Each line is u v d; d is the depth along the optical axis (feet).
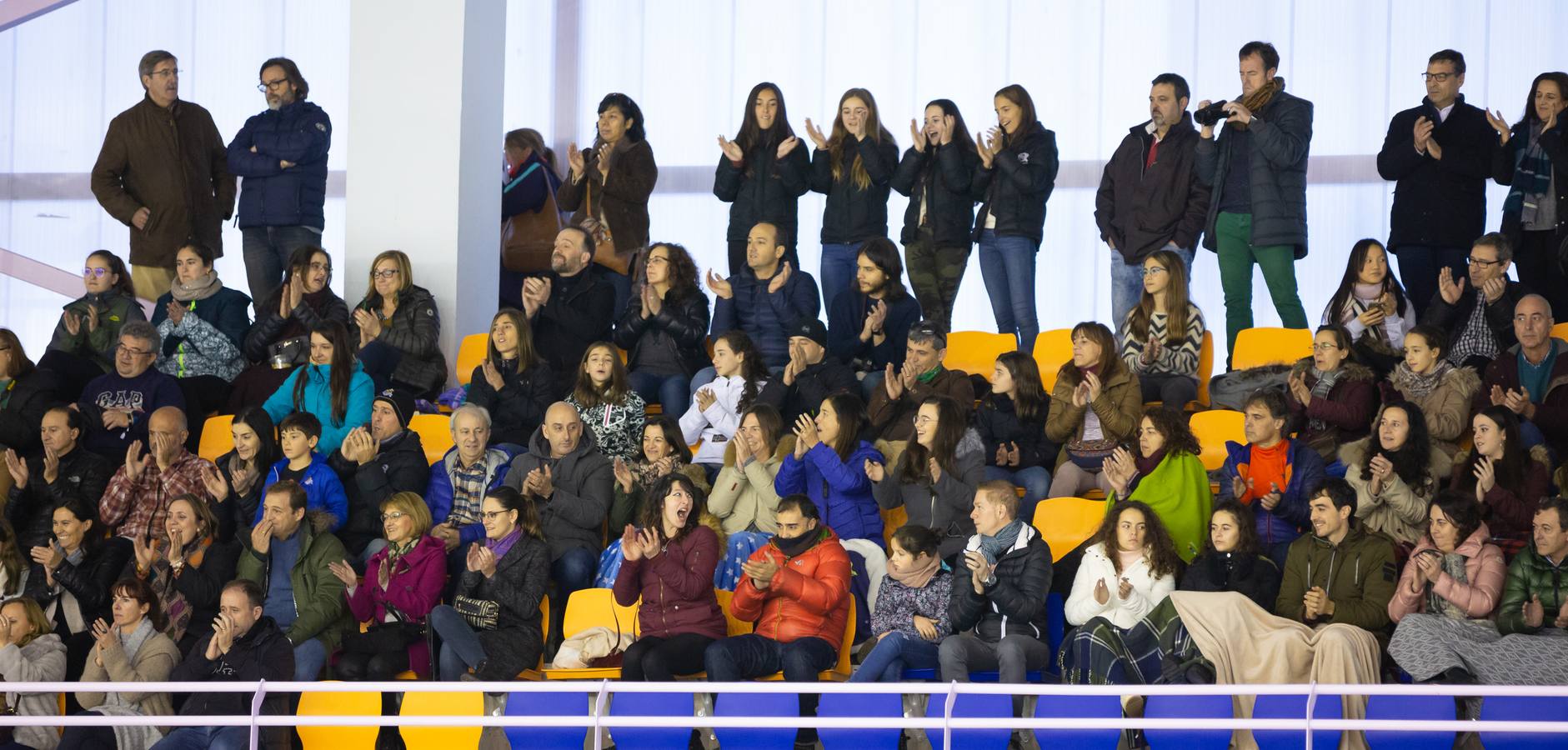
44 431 84.43
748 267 96.99
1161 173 95.66
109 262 98.22
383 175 97.30
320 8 119.55
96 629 71.41
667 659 68.95
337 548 75.77
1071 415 82.89
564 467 80.28
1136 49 112.06
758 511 79.61
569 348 94.79
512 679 70.74
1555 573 67.00
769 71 116.57
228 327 96.63
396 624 72.95
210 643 69.92
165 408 84.58
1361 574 68.80
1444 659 64.69
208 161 105.29
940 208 98.58
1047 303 112.06
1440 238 93.30
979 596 69.31
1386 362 86.07
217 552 76.74
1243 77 95.20
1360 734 64.23
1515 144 93.56
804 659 67.77
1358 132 109.09
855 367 93.45
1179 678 66.54
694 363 95.81
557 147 118.42
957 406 78.64
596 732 62.95
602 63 118.42
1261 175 93.56
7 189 122.21
